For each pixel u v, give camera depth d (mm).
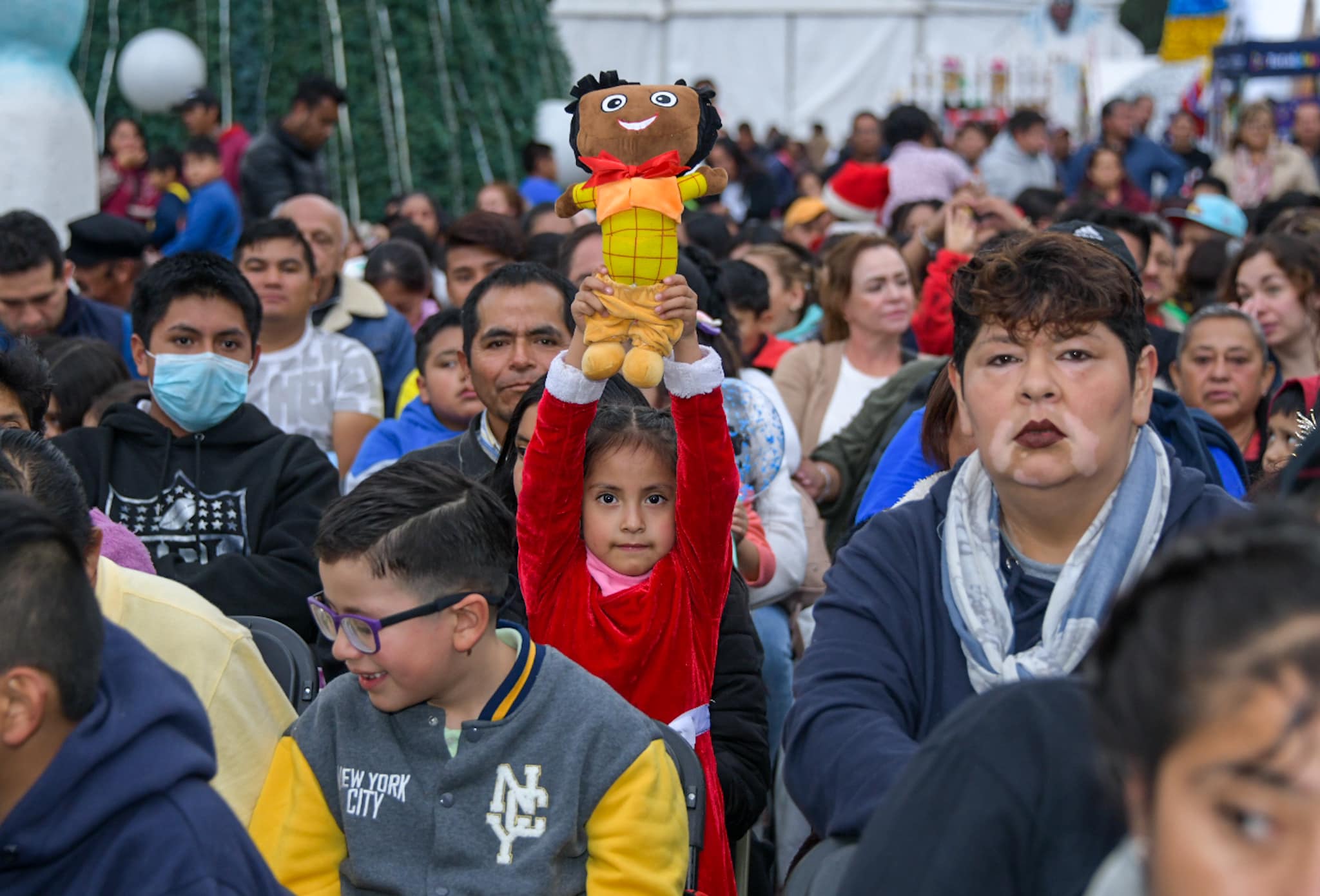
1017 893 1456
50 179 8281
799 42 20938
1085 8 20969
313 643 3787
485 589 2277
